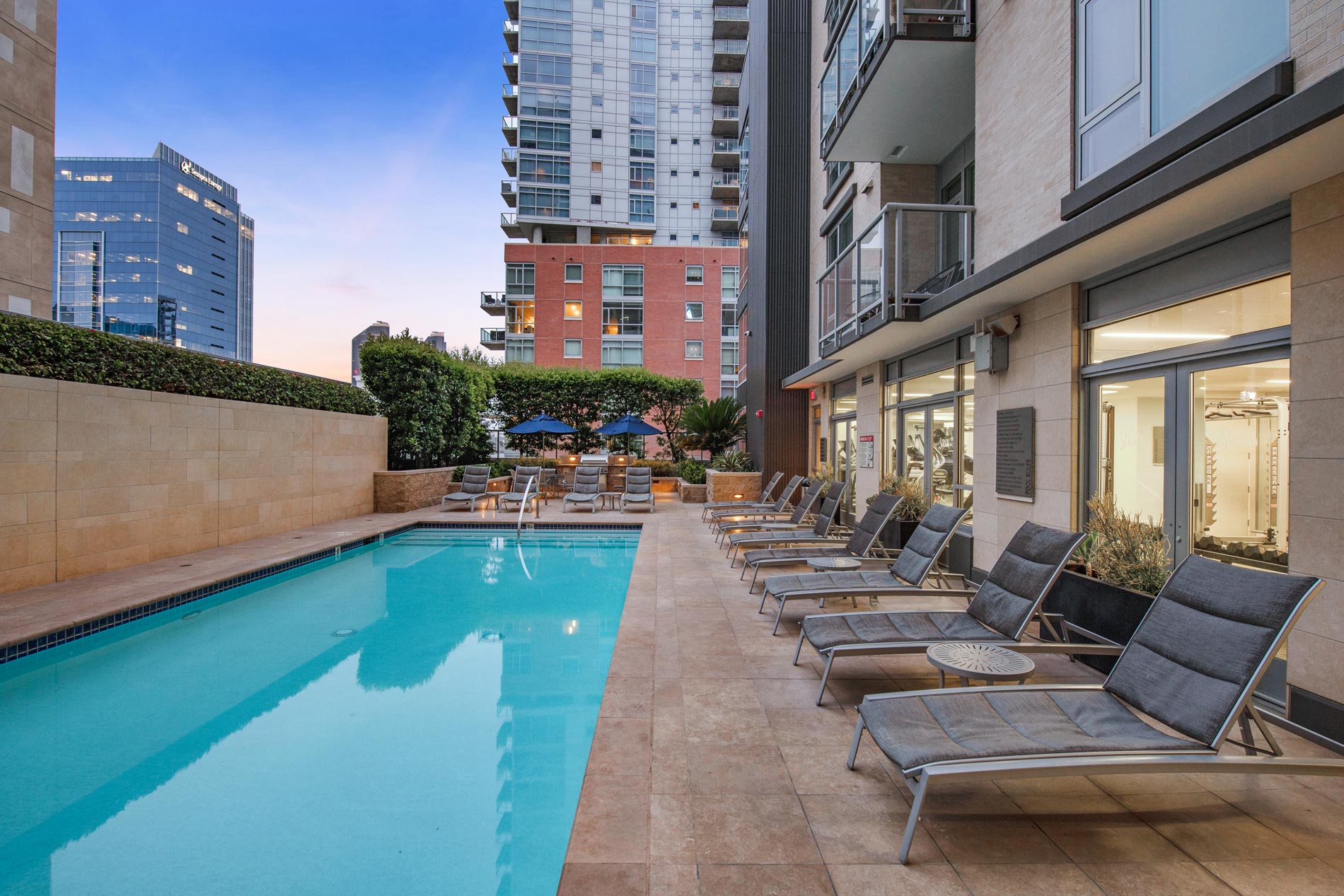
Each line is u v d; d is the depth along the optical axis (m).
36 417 6.14
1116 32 4.41
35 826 2.76
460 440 16.11
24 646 4.76
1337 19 2.87
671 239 43.19
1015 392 5.72
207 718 3.89
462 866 2.47
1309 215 3.05
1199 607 2.56
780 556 6.47
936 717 2.55
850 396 11.10
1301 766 2.16
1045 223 5.17
